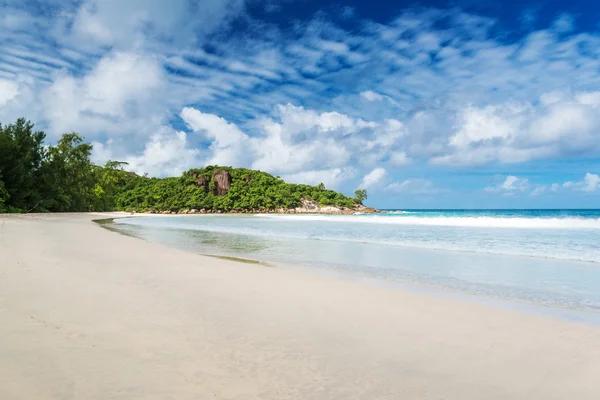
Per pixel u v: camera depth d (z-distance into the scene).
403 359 3.84
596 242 14.86
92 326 4.36
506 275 9.08
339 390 3.12
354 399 2.98
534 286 7.90
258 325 4.77
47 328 4.17
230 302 5.86
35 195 48.22
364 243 16.31
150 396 2.81
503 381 3.41
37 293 5.75
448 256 12.27
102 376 3.10
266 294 6.48
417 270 9.76
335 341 4.30
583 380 3.46
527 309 6.18
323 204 119.25
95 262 9.10
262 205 115.06
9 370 3.09
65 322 4.43
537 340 4.48
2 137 43.94
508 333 4.72
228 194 115.69
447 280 8.52
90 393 2.79
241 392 3.00
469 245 14.93
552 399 3.09
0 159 43.72
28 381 2.92
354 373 3.47
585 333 4.75
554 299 6.83
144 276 7.65
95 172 72.88
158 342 3.99
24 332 3.99
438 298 6.45
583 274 9.18
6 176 44.09
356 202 127.25
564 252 12.65
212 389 3.01
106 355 3.54
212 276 7.94
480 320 5.23
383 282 8.26
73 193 59.66
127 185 119.00
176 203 109.19
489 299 6.81
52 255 9.90
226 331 4.48
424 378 3.42
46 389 2.81
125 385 2.97
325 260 11.42
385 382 3.31
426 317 5.34
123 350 3.69
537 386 3.32
